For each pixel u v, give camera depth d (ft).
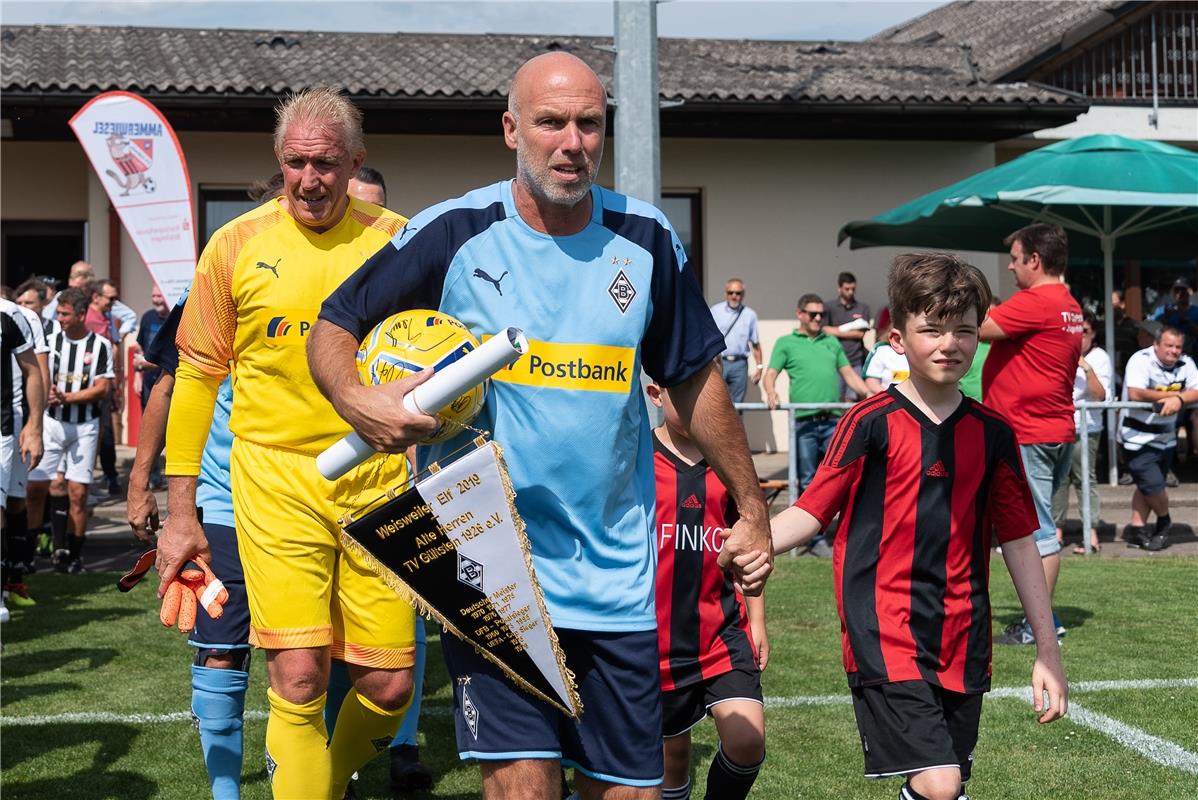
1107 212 47.52
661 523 13.97
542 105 10.22
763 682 22.98
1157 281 64.23
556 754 10.76
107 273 54.29
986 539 13.14
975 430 12.98
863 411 13.12
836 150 57.67
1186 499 46.85
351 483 13.99
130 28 59.82
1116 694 22.15
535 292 10.64
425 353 10.44
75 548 35.65
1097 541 40.52
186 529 14.49
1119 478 50.49
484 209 10.86
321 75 52.39
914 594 12.82
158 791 17.24
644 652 10.96
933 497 12.84
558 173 10.28
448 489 10.28
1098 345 55.11
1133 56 62.39
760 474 48.73
